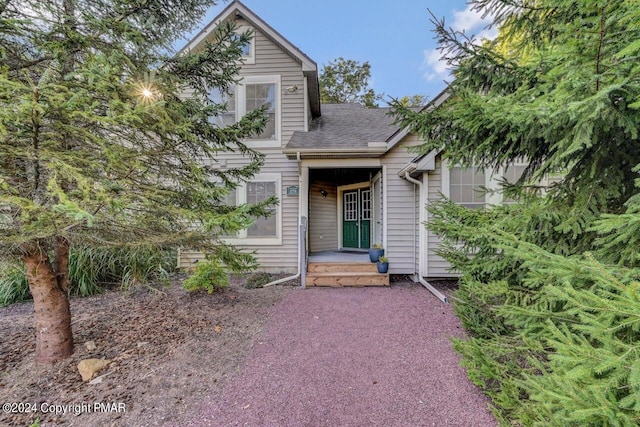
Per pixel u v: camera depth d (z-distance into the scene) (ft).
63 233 8.48
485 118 7.09
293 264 25.68
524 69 7.68
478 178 20.80
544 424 5.33
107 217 9.31
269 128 26.12
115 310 16.11
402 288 20.92
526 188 9.88
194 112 13.12
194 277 18.13
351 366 10.61
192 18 12.41
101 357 11.02
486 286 8.78
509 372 8.57
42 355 10.48
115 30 9.65
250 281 22.20
